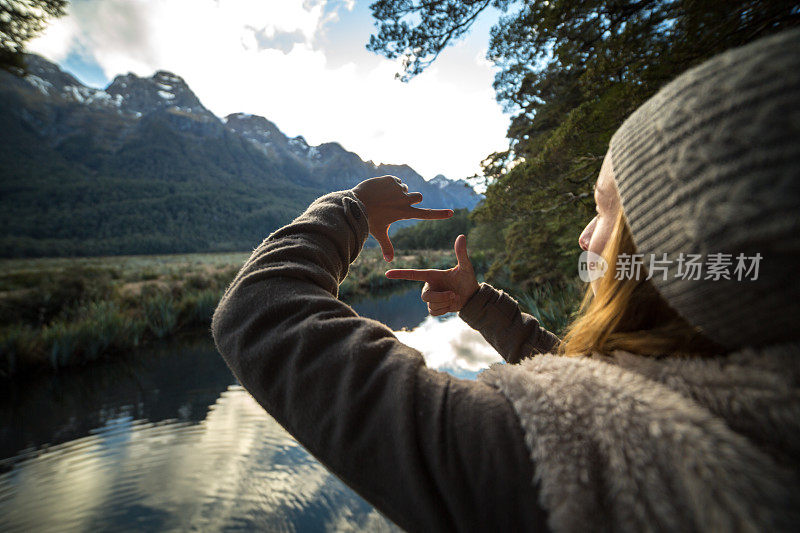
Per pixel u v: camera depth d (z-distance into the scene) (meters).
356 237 0.59
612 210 0.44
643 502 0.26
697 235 0.26
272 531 3.77
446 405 0.34
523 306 8.82
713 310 0.28
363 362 0.37
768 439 0.26
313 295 0.44
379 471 0.34
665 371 0.33
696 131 0.27
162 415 6.84
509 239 13.55
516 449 0.32
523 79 10.55
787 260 0.22
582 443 0.30
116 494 4.43
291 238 0.53
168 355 10.89
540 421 0.32
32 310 11.97
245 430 6.10
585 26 4.82
